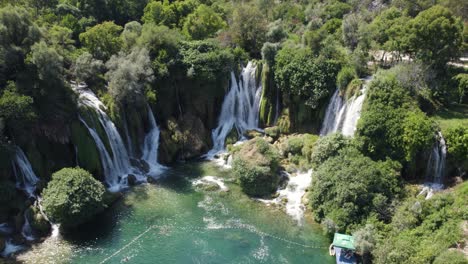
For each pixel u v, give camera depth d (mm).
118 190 54656
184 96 69438
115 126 58750
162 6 90688
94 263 40906
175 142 64375
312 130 67375
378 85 54844
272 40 78188
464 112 55375
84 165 53750
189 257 42219
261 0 106312
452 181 48562
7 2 66688
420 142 48406
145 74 62469
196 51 69500
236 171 55406
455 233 38031
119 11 90250
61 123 51969
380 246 39406
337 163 50781
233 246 44094
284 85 68188
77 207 44562
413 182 50094
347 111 60594
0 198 44688
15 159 48188
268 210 50938
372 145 51906
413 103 53344
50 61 50719
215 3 100062
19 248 42594
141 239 44938
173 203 52062
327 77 64625
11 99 47031
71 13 79875
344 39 72000
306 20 100375
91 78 61406
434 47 58188
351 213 44938
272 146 60188
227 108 72375
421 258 35938
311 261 41906
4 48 50250
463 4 77062
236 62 73500
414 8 85812
